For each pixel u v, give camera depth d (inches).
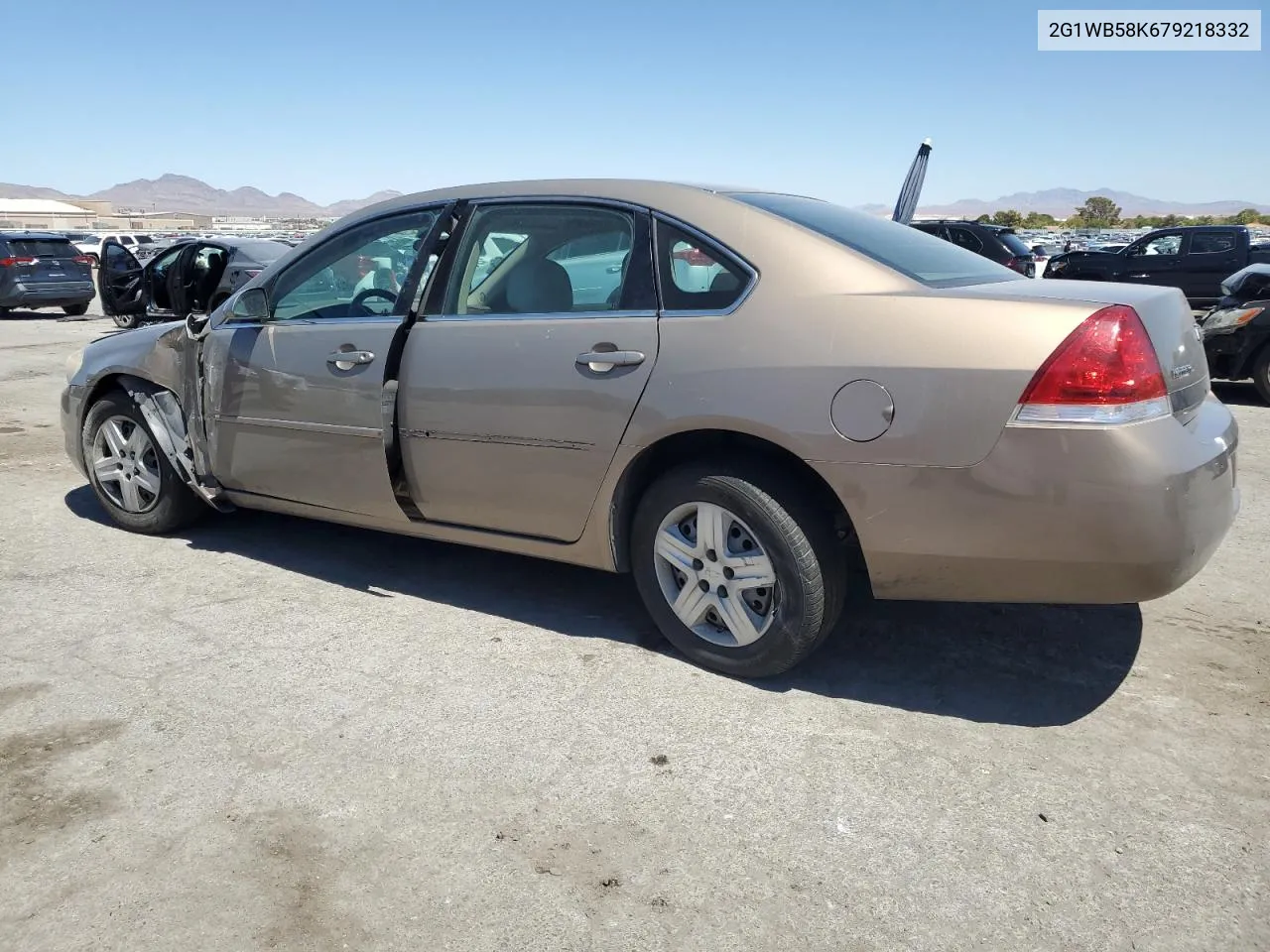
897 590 116.7
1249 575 166.2
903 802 102.2
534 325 134.6
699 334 121.2
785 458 120.3
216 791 104.4
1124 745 112.9
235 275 465.4
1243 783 105.3
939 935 84.0
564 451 132.2
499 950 82.5
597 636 143.0
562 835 97.3
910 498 109.8
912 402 108.2
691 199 129.1
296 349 157.4
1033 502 104.7
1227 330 344.2
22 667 132.7
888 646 138.6
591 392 128.2
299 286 162.4
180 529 190.9
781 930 84.7
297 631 144.9
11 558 175.9
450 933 84.4
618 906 87.6
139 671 131.9
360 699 124.3
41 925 85.2
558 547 139.3
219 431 171.0
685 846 95.7
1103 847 95.0
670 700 123.8
